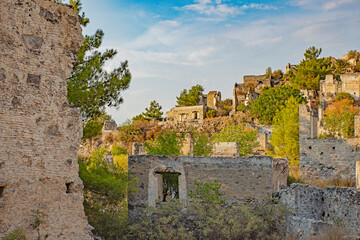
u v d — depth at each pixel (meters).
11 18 9.09
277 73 111.50
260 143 51.53
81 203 10.38
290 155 38.22
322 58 95.19
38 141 9.49
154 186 19.25
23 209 9.15
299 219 16.97
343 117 46.31
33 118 9.41
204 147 29.95
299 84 90.44
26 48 9.37
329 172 32.06
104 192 17.17
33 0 9.54
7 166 8.88
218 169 19.25
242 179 19.08
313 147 32.72
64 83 10.20
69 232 10.05
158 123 74.06
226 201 19.05
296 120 39.06
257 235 17.73
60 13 10.16
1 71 8.87
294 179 27.75
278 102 68.88
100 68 18.31
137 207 19.19
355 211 16.27
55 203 9.78
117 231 17.09
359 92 82.75
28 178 9.25
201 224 17.95
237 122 70.12
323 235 15.23
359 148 31.42
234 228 17.48
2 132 8.84
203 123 72.69
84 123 17.50
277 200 18.75
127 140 59.88
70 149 10.22
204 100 92.56
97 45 19.11
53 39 9.97
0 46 8.87
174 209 18.50
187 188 19.23
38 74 9.59
